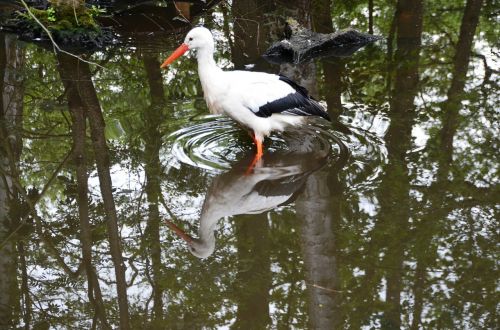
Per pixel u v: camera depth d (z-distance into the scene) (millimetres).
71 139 7930
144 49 10508
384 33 11250
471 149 7578
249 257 5961
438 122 8195
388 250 5980
